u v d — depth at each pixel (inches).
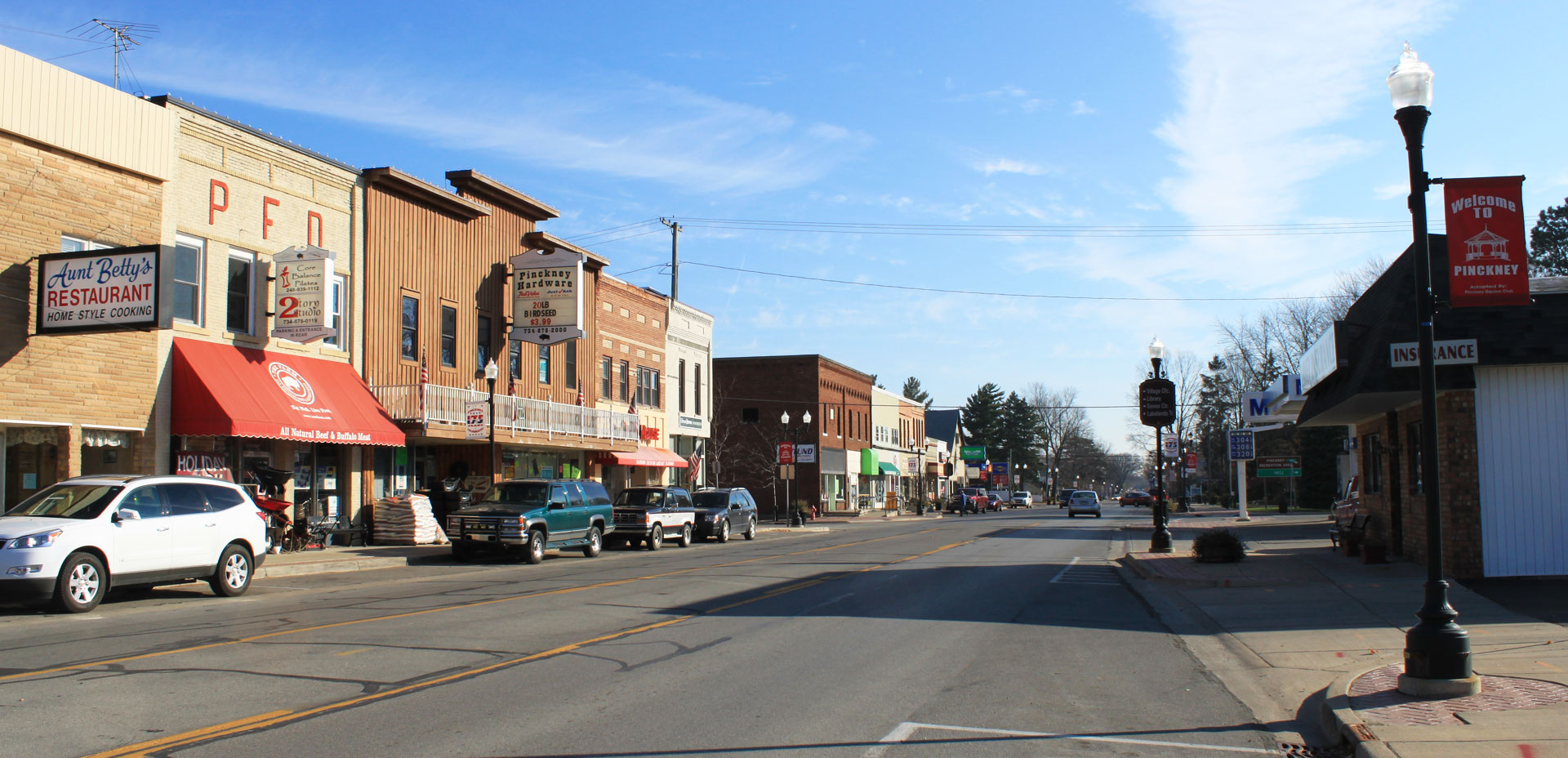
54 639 451.5
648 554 1117.7
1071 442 5674.2
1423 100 354.6
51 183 735.7
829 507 2517.2
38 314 710.5
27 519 552.4
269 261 939.3
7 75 703.1
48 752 262.7
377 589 697.6
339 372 1003.3
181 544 601.3
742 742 285.4
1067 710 335.0
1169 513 2449.6
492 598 633.0
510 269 1290.6
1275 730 313.9
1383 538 835.4
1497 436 617.3
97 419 770.8
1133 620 558.6
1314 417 860.6
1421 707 315.9
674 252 1878.7
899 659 423.2
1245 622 537.3
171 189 840.9
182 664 387.2
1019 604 622.5
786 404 2415.1
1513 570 611.8
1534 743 270.4
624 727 300.4
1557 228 2165.4
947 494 3986.2
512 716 311.0
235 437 907.4
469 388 1200.8
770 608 590.2
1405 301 620.7
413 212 1125.7
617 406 1582.2
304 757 262.4
